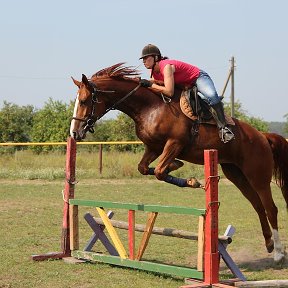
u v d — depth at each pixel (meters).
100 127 39.88
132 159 23.14
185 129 7.19
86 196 16.11
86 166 23.39
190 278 6.50
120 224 7.77
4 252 8.43
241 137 7.66
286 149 8.22
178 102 7.28
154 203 14.78
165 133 7.17
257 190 7.90
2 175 21.81
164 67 7.25
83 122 7.25
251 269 7.57
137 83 7.37
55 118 41.44
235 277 6.66
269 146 8.00
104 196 16.20
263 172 7.86
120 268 7.40
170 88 7.18
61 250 8.20
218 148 7.45
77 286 6.42
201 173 21.38
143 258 8.20
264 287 6.26
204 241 6.24
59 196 16.23
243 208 13.98
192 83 7.43
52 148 32.66
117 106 7.41
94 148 31.22
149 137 7.28
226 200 15.56
